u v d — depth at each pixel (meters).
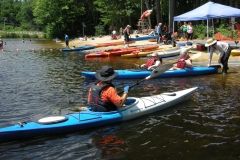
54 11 44.75
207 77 9.81
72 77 10.55
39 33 60.19
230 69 11.12
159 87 8.58
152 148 4.41
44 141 4.73
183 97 6.77
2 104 6.94
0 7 104.19
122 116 5.48
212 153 4.20
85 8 45.94
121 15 36.41
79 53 20.77
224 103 6.64
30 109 6.54
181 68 10.18
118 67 12.93
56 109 6.51
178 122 5.51
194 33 22.42
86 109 5.71
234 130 5.05
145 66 10.66
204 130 5.09
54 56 18.94
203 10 14.23
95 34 42.16
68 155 4.26
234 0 27.34
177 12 35.88
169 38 20.09
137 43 23.02
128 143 4.62
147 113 5.96
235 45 15.65
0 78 10.41
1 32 65.12
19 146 4.57
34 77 10.62
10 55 20.08
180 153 4.22
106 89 5.29
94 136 4.91
